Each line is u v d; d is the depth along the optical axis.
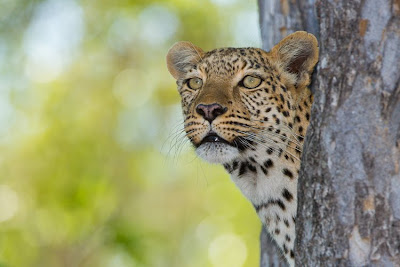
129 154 18.83
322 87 5.59
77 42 18.98
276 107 7.23
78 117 18.92
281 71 7.42
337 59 5.50
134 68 19.16
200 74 7.59
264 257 8.77
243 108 7.16
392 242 5.17
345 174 5.34
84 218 17.02
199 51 8.00
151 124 18.88
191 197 18.66
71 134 18.59
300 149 7.19
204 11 18.44
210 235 18.03
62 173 18.06
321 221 5.45
